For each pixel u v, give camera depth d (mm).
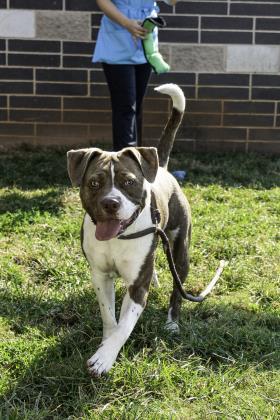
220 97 8734
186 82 8672
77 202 6504
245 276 4973
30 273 4957
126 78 6258
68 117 8633
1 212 6164
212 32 8578
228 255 5375
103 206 3334
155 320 4223
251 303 4574
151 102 8648
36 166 7750
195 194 6930
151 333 4027
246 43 8625
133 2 6340
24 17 8383
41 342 3910
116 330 3535
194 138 8820
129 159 3496
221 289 4801
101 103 8625
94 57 6367
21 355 3736
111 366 3471
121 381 3525
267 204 6738
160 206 3844
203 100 8727
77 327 4105
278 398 3424
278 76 8734
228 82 8711
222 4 8516
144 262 3650
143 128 8703
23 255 5199
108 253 3631
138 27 6074
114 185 3410
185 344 3938
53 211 6223
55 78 8547
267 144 8875
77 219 6012
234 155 8625
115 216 3350
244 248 5512
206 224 5992
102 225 3408
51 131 8656
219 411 3293
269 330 4223
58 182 7230
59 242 5516
